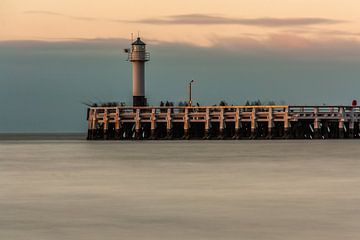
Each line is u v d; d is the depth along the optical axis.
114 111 154.38
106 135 154.38
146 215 44.72
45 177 68.44
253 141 150.88
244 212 45.66
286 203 49.19
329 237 38.38
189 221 42.75
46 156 104.81
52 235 39.25
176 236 38.88
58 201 50.81
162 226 41.34
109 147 130.50
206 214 45.00
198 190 56.41
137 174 70.69
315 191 55.34
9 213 45.72
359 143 133.38
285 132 141.88
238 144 135.88
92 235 39.19
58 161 92.19
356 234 39.03
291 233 39.44
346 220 42.81
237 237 38.56
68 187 59.25
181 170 75.12
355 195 52.97
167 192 55.28
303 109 142.12
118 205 48.66
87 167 80.81
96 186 59.84
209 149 117.75
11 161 93.06
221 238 38.41
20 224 42.09
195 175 69.00
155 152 110.69
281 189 56.75
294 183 61.03
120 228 40.88
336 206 47.75
